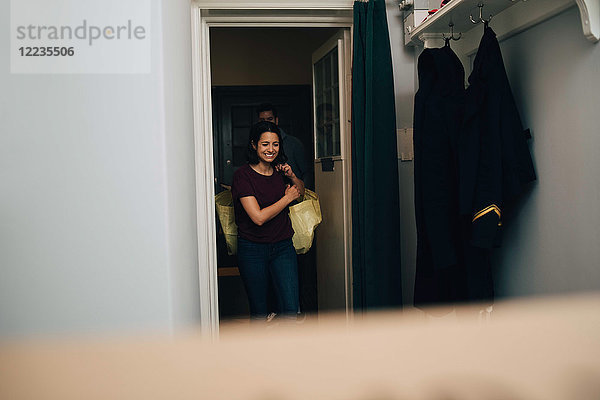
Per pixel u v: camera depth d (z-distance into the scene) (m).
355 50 2.52
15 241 1.23
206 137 2.64
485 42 1.76
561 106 1.63
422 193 1.97
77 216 1.25
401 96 2.66
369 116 2.43
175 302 1.32
